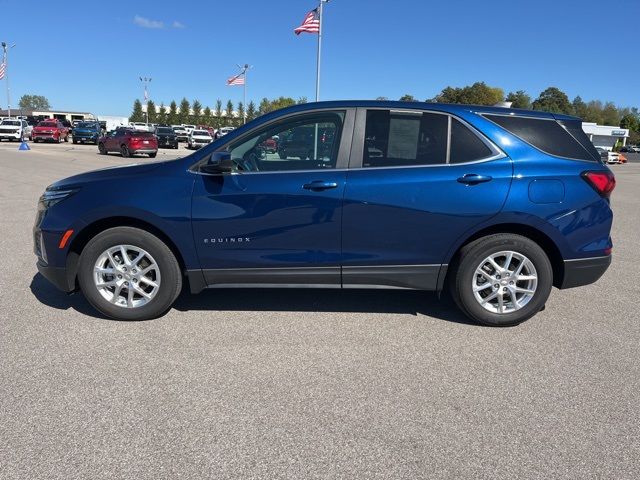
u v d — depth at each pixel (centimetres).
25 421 284
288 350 379
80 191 412
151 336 399
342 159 408
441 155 409
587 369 357
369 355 373
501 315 423
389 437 276
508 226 417
